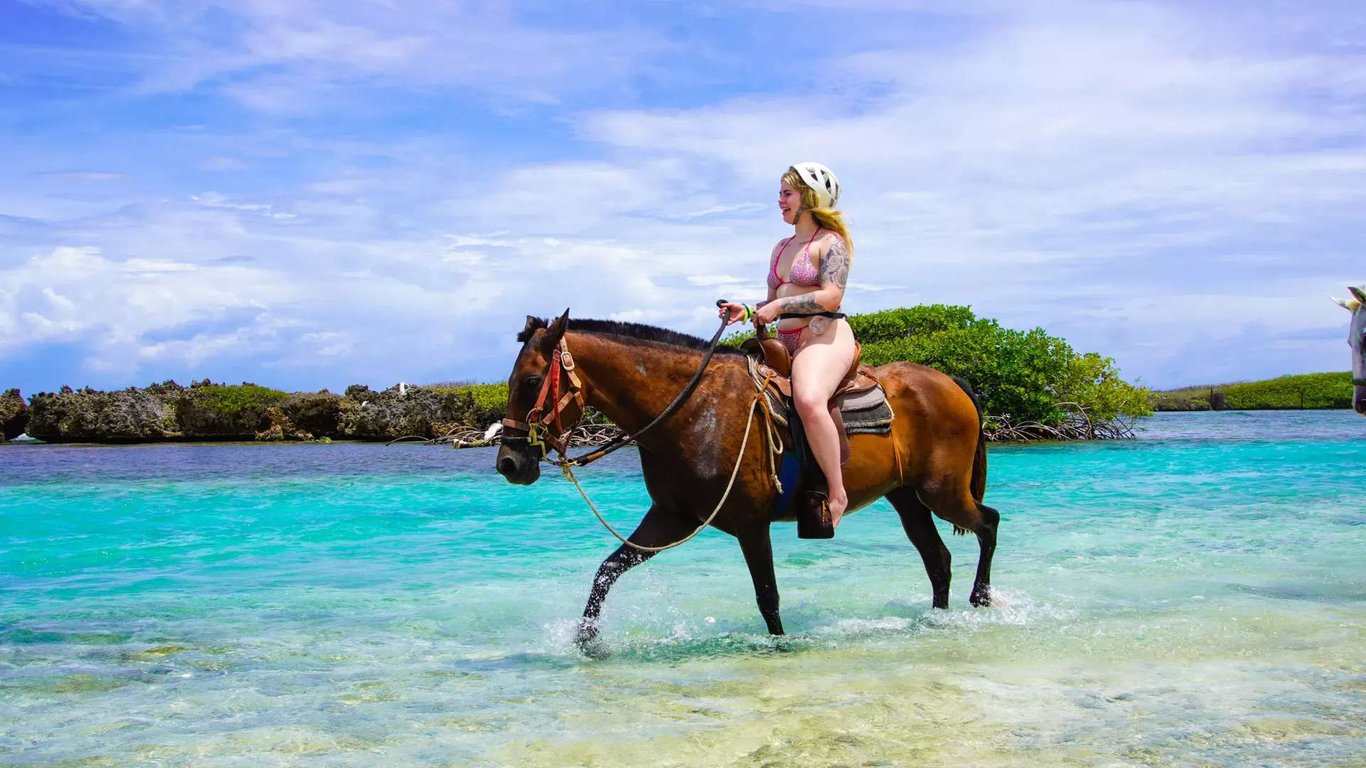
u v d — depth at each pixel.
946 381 6.84
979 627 6.37
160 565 9.74
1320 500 14.43
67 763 3.99
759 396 5.83
